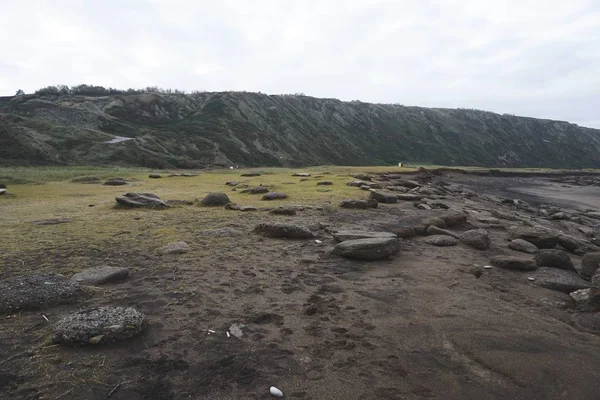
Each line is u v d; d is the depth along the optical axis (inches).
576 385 163.3
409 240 436.8
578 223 893.8
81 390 146.9
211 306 230.8
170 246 352.8
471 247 412.5
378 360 179.2
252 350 183.8
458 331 210.2
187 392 150.3
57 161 2180.1
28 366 159.3
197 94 5123.0
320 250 370.0
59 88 4820.4
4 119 2395.4
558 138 6565.0
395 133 5708.7
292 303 241.8
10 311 204.5
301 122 5118.1
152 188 953.5
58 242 369.7
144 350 178.1
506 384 163.3
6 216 519.2
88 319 187.6
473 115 6766.7
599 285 248.7
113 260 313.9
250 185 1010.7
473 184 2044.8
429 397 153.6
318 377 164.4
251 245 378.9
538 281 303.3
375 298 255.9
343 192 855.1
